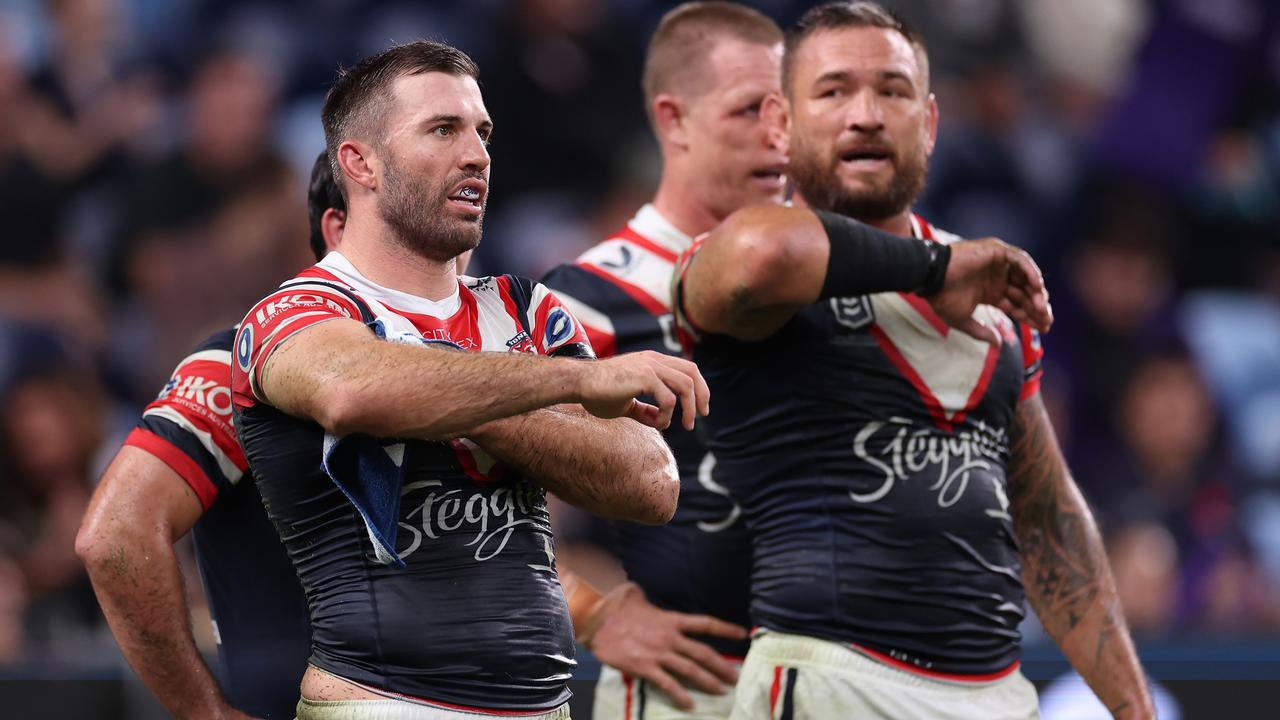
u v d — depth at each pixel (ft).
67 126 89.35
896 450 36.60
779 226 34.68
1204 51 101.71
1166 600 82.79
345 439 28.45
